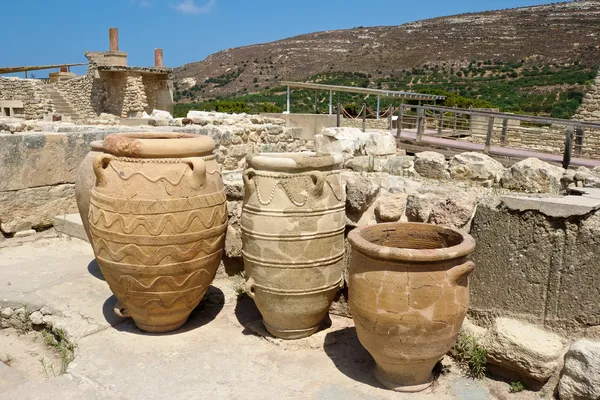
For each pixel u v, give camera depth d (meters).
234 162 9.50
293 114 16.22
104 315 4.15
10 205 6.02
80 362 3.50
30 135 6.06
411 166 6.22
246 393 3.17
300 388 3.23
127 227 3.47
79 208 4.72
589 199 3.33
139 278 3.58
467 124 16.23
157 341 3.81
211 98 69.62
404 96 18.03
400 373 3.17
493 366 3.41
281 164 3.45
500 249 3.47
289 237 3.50
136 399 3.09
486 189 4.94
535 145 13.62
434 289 2.89
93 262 5.34
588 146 12.55
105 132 6.79
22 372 3.66
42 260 5.37
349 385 3.27
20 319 4.28
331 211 3.60
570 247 3.19
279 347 3.76
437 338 2.98
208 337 3.90
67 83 24.88
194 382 3.28
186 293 3.76
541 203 3.26
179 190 3.52
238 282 4.84
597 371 2.93
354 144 8.14
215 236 3.77
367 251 2.96
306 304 3.66
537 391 3.23
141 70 24.14
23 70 25.72
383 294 2.94
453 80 53.72
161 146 3.48
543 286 3.32
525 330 3.32
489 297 3.57
